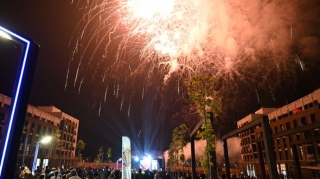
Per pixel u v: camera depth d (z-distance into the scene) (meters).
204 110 13.56
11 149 3.22
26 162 54.59
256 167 65.00
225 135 18.97
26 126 53.25
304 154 46.31
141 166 37.41
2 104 46.44
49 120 68.38
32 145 57.47
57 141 65.06
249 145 70.62
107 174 17.11
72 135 84.25
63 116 77.81
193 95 13.69
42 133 62.75
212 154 12.88
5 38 3.74
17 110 3.40
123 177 11.66
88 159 95.50
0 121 44.34
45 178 13.45
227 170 19.09
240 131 14.77
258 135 65.62
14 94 3.47
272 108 71.12
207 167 12.73
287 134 14.88
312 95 47.97
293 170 40.91
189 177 19.06
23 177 11.24
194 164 19.08
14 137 3.29
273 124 56.56
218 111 13.72
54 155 64.56
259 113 72.00
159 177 23.44
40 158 60.53
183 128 35.53
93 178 28.05
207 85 13.76
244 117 76.75
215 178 12.42
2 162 3.12
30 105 59.09
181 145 34.44
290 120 50.22
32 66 3.72
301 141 17.89
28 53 3.71
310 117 44.03
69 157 79.69
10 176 3.15
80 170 26.28
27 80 3.60
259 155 19.34
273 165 9.10
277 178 8.89
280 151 54.66
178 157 37.12
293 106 53.97
